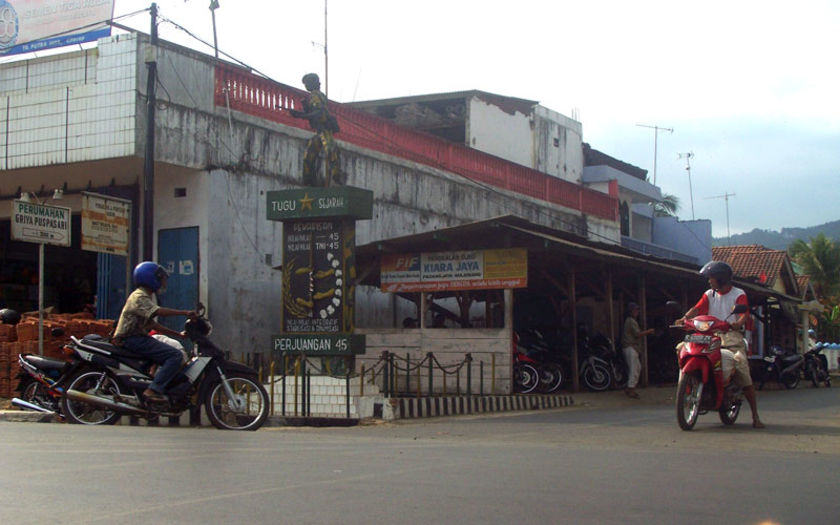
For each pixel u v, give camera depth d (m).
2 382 13.40
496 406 13.71
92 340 9.88
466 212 25.30
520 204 27.91
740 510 4.59
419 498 4.77
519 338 17.98
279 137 18.62
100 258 17.84
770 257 38.09
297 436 8.39
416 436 8.86
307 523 4.11
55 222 12.95
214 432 8.84
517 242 15.91
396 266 16.73
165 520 4.13
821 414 12.12
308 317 13.58
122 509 4.38
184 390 9.48
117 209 14.19
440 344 16.06
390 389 14.30
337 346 13.16
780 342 35.62
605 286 19.34
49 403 11.34
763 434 8.91
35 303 20.52
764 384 24.14
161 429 9.19
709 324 9.26
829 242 55.94
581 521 4.25
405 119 32.66
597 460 6.49
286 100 19.09
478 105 32.53
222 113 17.22
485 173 26.59
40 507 4.41
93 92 15.91
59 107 16.19
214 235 16.86
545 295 21.48
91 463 5.96
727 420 9.85
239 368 9.66
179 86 16.28
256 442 7.57
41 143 16.34
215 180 16.97
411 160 23.30
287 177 18.75
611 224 33.69
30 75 16.58
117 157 15.63
